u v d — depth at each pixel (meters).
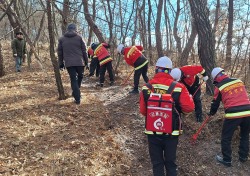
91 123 6.13
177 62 13.62
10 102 6.93
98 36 11.54
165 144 4.19
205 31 7.41
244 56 11.26
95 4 13.55
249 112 5.02
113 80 9.41
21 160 4.54
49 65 13.43
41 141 5.16
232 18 13.47
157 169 4.22
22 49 11.58
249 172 5.22
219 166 5.29
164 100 4.04
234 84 5.15
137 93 8.20
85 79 10.45
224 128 5.20
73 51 6.86
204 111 6.69
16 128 5.50
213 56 7.56
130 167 4.94
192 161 5.38
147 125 4.15
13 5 11.80
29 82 9.24
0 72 10.30
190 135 6.00
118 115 6.70
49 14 6.76
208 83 7.73
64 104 6.95
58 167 4.48
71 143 5.18
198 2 7.32
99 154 5.02
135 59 8.02
